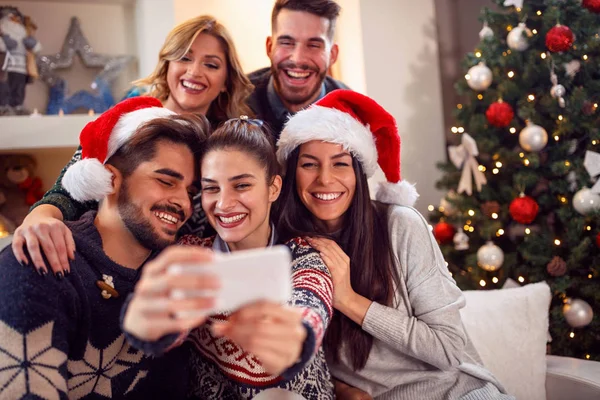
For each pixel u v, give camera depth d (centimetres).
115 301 134
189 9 339
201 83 209
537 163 263
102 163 138
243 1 355
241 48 359
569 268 262
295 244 152
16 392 115
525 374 196
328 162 160
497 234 281
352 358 165
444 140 342
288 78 236
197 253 84
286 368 96
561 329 261
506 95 277
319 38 234
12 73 284
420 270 164
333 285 153
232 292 80
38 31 302
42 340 120
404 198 178
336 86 266
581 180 260
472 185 295
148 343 94
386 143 175
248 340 90
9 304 119
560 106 265
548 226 276
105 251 137
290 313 91
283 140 164
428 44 339
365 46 326
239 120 145
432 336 158
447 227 296
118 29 316
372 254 165
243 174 137
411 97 335
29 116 277
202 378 150
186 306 80
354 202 165
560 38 254
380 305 159
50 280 124
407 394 164
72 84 305
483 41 282
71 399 130
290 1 233
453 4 362
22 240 128
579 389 192
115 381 136
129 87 313
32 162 290
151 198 134
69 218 161
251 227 140
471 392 164
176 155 137
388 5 331
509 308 204
